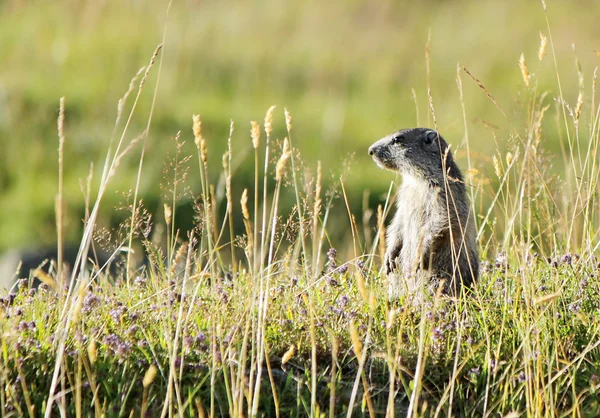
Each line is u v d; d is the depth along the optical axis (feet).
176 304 43.29
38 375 36.60
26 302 43.32
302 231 46.70
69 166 131.95
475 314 43.57
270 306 42.27
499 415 36.42
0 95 146.61
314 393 34.09
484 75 179.42
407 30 205.57
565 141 124.36
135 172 124.77
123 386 35.99
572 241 54.70
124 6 199.62
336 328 41.11
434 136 57.41
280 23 201.26
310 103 166.81
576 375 38.70
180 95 161.27
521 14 216.74
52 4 198.70
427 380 38.73
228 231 109.29
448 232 52.44
